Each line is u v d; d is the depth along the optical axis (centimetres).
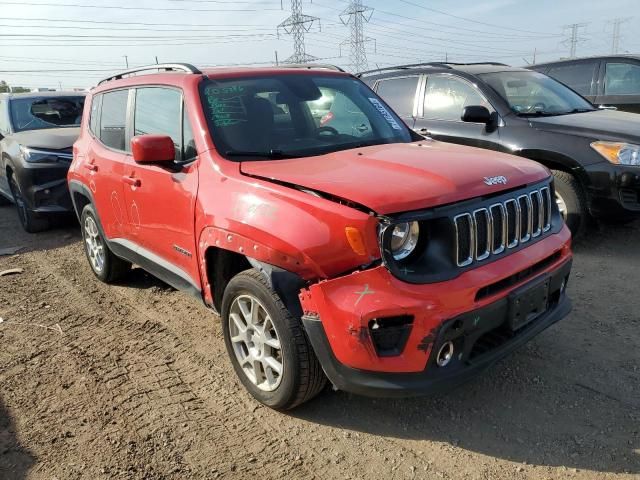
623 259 543
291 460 286
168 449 298
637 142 523
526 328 303
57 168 735
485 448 286
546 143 565
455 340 271
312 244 272
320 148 368
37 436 313
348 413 323
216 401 341
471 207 276
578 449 280
